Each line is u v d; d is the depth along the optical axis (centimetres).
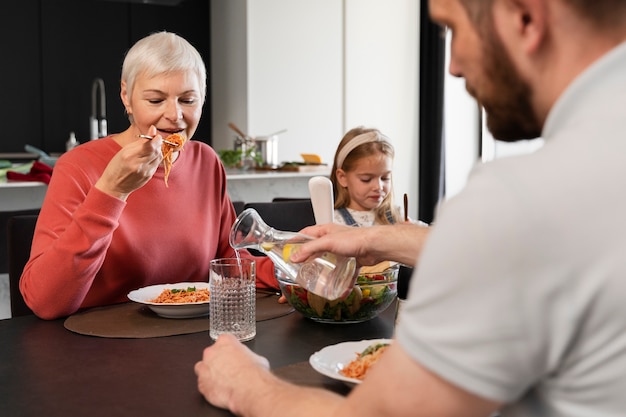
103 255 155
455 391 59
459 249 58
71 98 583
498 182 58
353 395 68
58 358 125
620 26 58
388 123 588
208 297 155
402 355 62
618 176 56
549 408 62
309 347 133
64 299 151
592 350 58
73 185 173
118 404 103
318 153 571
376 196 253
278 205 239
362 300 143
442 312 59
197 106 184
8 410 101
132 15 596
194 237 194
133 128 189
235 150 441
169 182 192
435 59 571
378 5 578
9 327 146
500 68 63
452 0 65
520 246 56
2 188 351
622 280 55
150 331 141
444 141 576
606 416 59
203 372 103
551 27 59
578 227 56
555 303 56
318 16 562
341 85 574
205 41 623
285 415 80
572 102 60
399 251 125
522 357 58
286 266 133
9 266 185
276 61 552
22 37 562
